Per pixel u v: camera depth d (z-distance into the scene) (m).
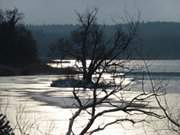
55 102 72.00
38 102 71.62
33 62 162.12
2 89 99.44
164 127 20.44
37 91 95.94
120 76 12.55
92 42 12.48
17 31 168.00
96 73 12.47
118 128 39.06
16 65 164.25
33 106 64.56
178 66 136.38
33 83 122.81
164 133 19.61
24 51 163.88
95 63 12.46
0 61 164.38
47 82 124.44
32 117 47.53
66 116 53.56
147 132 22.11
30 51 163.62
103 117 47.97
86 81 12.59
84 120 37.44
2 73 157.50
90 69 12.48
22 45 164.00
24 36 167.00
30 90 98.81
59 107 63.94
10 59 164.88
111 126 40.72
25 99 75.50
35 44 163.75
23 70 159.62
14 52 165.00
